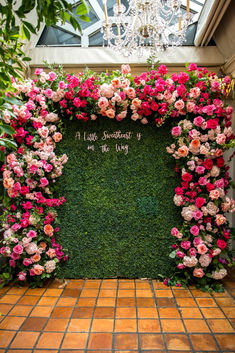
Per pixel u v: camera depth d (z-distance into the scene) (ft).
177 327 7.44
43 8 4.30
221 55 11.21
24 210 10.12
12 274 10.50
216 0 8.39
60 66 10.11
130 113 10.11
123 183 10.21
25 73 11.49
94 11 11.50
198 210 9.52
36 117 9.84
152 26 8.48
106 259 10.37
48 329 7.37
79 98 9.64
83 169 10.30
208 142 9.79
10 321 7.73
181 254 9.62
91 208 10.32
